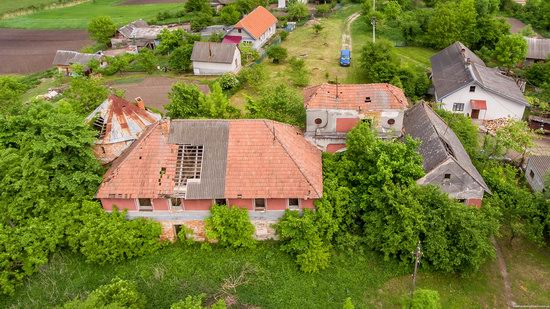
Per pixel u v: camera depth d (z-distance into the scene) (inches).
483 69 2586.1
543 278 1451.8
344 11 4379.9
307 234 1418.6
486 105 2411.4
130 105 1814.7
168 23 4279.0
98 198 1473.9
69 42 4109.3
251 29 3481.8
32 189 1453.0
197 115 2004.2
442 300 1369.3
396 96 1759.4
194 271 1430.9
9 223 1455.5
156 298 1344.7
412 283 1416.1
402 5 4094.5
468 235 1371.8
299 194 1454.2
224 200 1492.4
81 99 2038.6
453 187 1567.4
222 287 1373.0
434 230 1396.4
